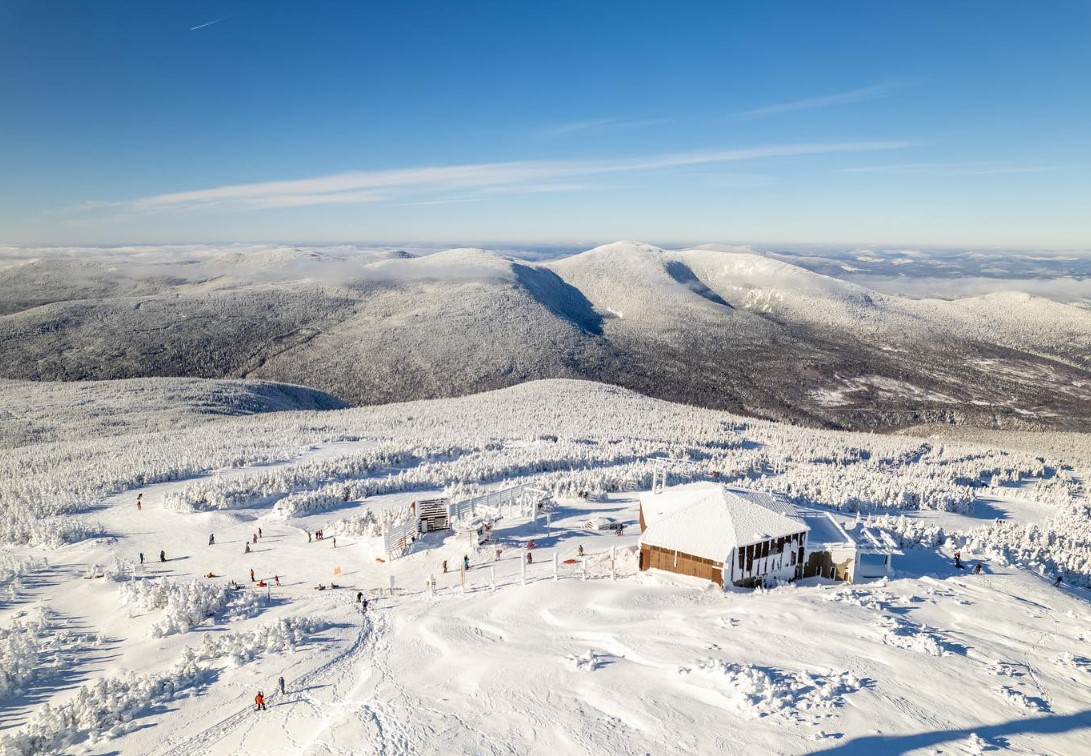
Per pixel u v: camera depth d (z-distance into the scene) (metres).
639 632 26.56
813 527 38.56
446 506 47.06
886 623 26.75
